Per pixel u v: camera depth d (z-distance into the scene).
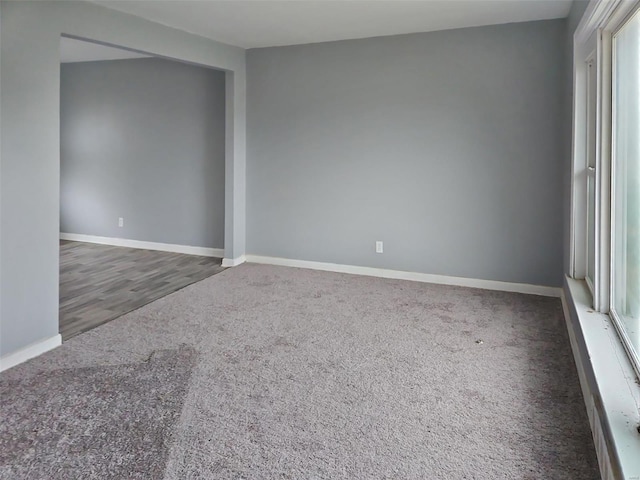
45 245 3.10
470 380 2.72
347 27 4.43
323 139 5.16
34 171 3.01
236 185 5.44
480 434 2.19
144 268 5.40
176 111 6.04
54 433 2.18
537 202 4.39
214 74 5.76
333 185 5.18
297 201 5.38
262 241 5.62
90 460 1.99
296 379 2.73
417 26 4.40
